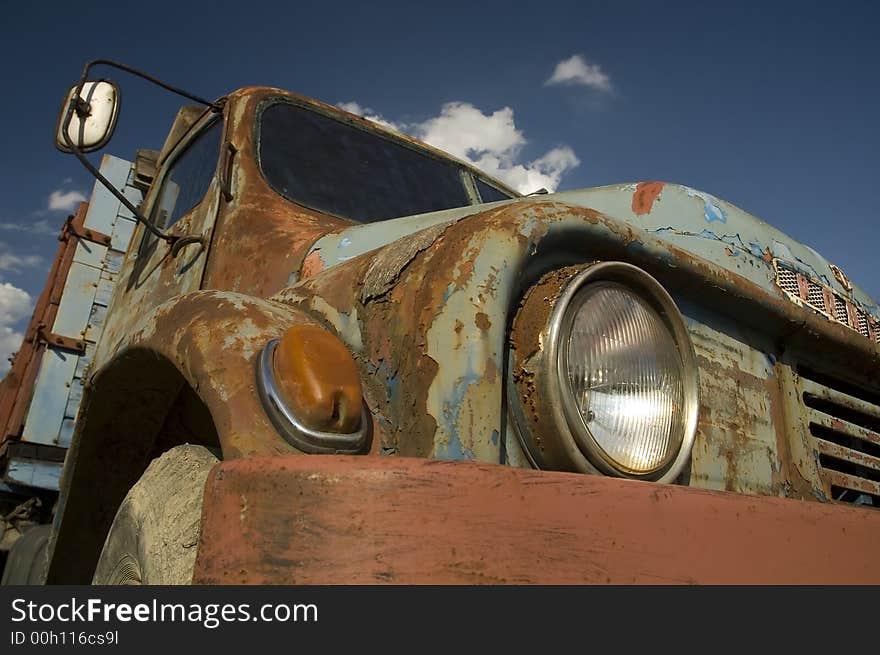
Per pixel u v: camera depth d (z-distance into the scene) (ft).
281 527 2.54
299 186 8.11
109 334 10.04
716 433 4.84
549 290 3.76
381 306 3.98
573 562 2.67
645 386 3.84
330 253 6.07
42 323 16.56
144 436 5.64
